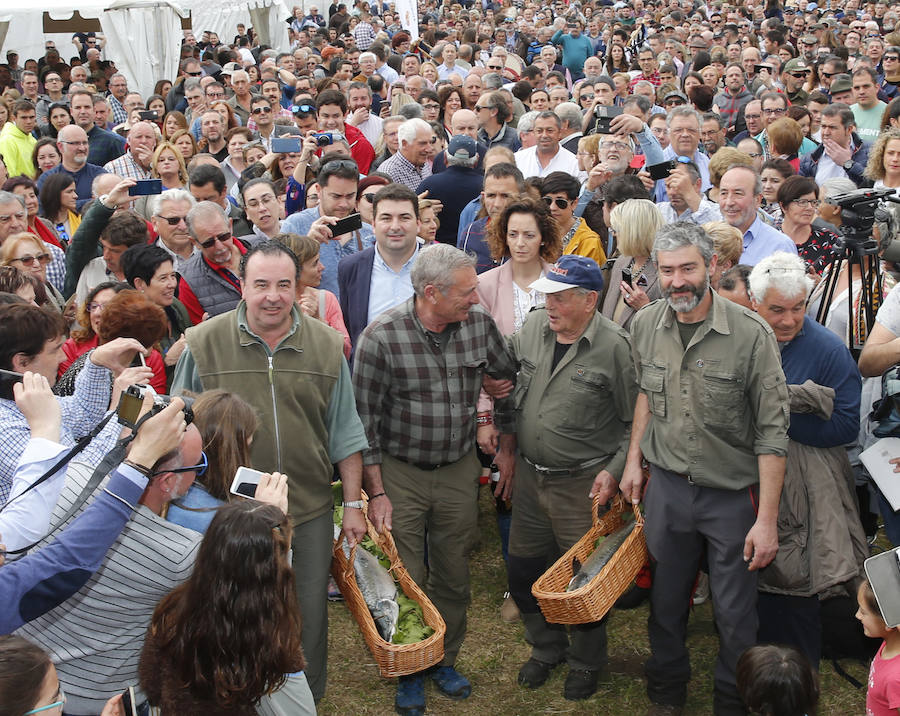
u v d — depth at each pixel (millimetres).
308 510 3525
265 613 2178
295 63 15734
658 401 3629
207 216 4789
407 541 3910
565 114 8586
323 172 5395
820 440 3732
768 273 3615
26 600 2254
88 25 17422
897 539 3824
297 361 3467
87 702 2521
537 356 3975
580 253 5266
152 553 2459
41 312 3148
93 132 9930
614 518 3994
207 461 2711
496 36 20203
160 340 4500
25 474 2682
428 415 3816
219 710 2225
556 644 4176
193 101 11656
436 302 3643
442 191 6625
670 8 24031
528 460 4035
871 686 3105
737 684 3240
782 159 6562
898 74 11117
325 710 4004
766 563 3475
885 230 4035
